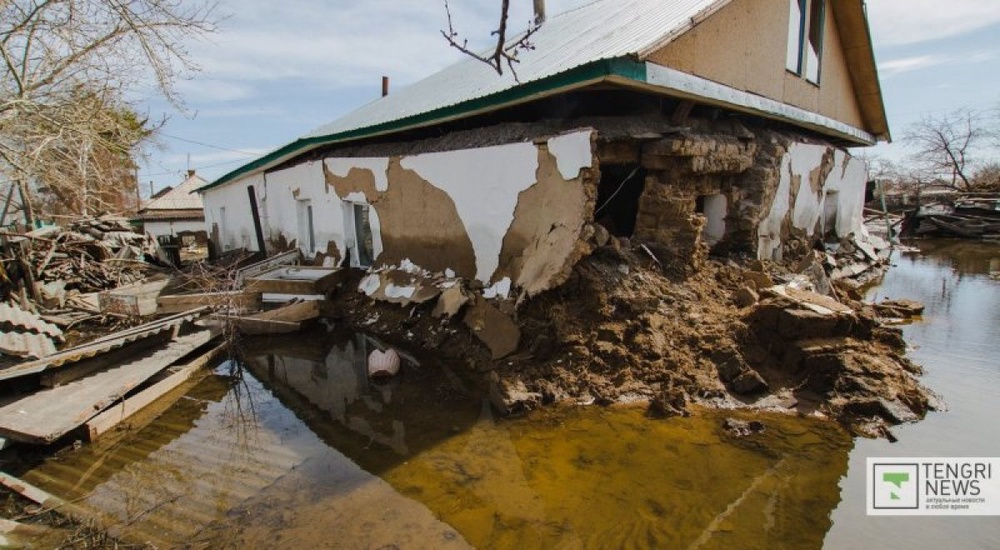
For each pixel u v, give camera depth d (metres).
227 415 5.25
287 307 7.98
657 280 5.93
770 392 4.72
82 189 8.83
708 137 6.67
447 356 6.23
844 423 4.26
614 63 4.99
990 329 6.69
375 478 3.88
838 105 11.00
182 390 5.95
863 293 8.87
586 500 3.46
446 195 7.30
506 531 3.21
